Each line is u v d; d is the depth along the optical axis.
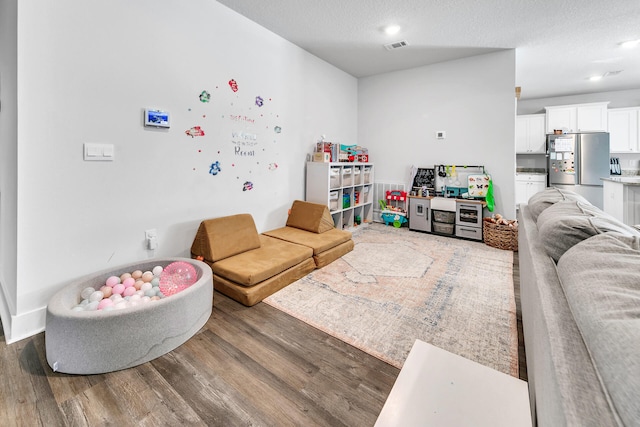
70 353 1.45
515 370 1.48
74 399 1.32
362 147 5.07
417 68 4.44
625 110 5.39
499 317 1.98
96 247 2.03
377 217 5.02
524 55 3.93
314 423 1.21
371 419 1.24
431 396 0.95
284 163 3.58
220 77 2.73
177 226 2.50
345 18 2.97
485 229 3.70
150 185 2.30
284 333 1.82
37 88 1.72
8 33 1.79
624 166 5.68
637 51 3.79
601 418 0.49
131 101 2.13
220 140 2.79
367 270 2.81
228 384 1.42
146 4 2.17
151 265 2.16
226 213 2.91
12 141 1.76
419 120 4.50
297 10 2.82
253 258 2.50
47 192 1.80
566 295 0.85
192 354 1.62
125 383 1.41
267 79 3.24
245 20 2.94
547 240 1.21
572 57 3.98
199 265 2.12
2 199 2.12
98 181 2.01
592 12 2.84
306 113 3.89
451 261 3.07
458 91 4.16
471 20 3.01
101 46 1.96
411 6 2.75
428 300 2.22
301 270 2.62
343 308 2.11
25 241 1.74
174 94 2.39
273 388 1.39
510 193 3.90
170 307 1.62
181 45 2.41
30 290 1.78
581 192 5.46
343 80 4.62
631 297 0.65
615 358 0.53
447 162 4.32
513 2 2.68
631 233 1.05
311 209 3.45
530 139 6.04
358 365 1.55
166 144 2.37
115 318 1.46
